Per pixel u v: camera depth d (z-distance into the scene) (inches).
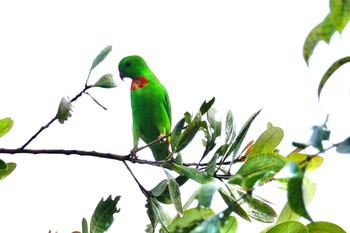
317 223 192.7
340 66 146.6
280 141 242.8
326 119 121.6
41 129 269.9
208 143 249.4
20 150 269.9
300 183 119.8
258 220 218.7
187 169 247.4
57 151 271.1
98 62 263.3
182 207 232.5
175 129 257.6
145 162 264.7
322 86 146.6
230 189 225.6
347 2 132.3
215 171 246.4
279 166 208.2
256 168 208.7
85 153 272.2
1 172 279.1
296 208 120.6
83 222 235.6
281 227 191.0
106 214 238.8
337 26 134.4
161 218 253.6
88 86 263.3
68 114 265.1
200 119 255.1
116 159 270.7
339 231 191.3
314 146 119.3
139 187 261.3
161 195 265.4
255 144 243.8
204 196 127.2
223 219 127.5
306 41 142.8
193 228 120.0
